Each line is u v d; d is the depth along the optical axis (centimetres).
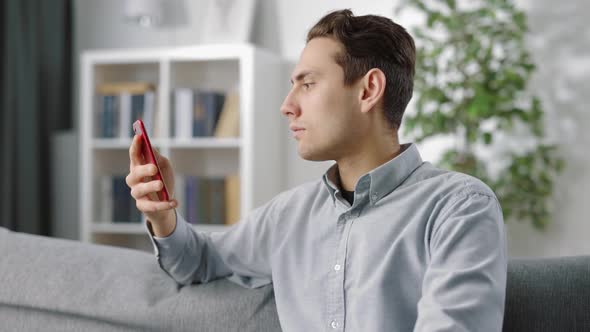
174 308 128
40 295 135
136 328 130
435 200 115
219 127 369
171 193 133
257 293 129
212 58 362
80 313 132
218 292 131
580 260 119
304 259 126
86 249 143
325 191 131
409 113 352
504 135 345
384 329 112
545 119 340
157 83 399
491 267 103
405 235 115
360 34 124
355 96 124
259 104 363
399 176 121
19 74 382
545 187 322
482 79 315
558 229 341
